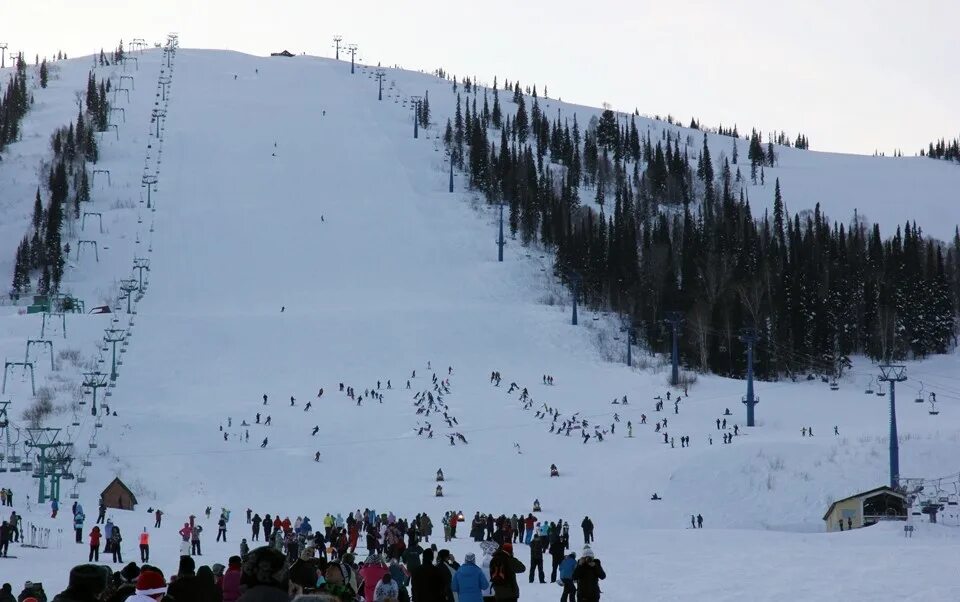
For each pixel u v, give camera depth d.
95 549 84.19
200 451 176.38
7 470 157.88
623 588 59.12
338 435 189.62
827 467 150.38
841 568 64.06
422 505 147.38
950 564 65.00
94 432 181.00
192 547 94.62
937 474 146.62
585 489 156.12
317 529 131.12
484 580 41.41
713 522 137.75
